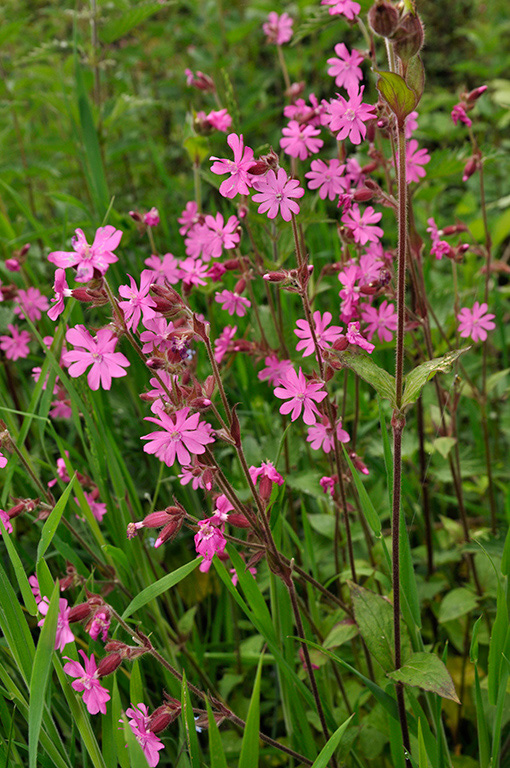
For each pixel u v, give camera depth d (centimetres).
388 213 86
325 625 61
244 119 120
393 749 56
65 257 49
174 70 143
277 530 58
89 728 52
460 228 69
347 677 66
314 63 130
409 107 48
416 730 56
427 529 69
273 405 76
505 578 58
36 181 120
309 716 62
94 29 93
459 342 71
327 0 60
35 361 79
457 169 70
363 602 56
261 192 51
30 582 55
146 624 61
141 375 72
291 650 58
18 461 62
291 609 58
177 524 52
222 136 71
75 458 69
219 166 51
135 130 109
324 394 54
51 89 102
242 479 68
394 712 54
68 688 51
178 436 49
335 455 59
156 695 63
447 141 121
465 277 90
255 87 127
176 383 51
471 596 66
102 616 51
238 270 67
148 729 51
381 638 55
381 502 69
